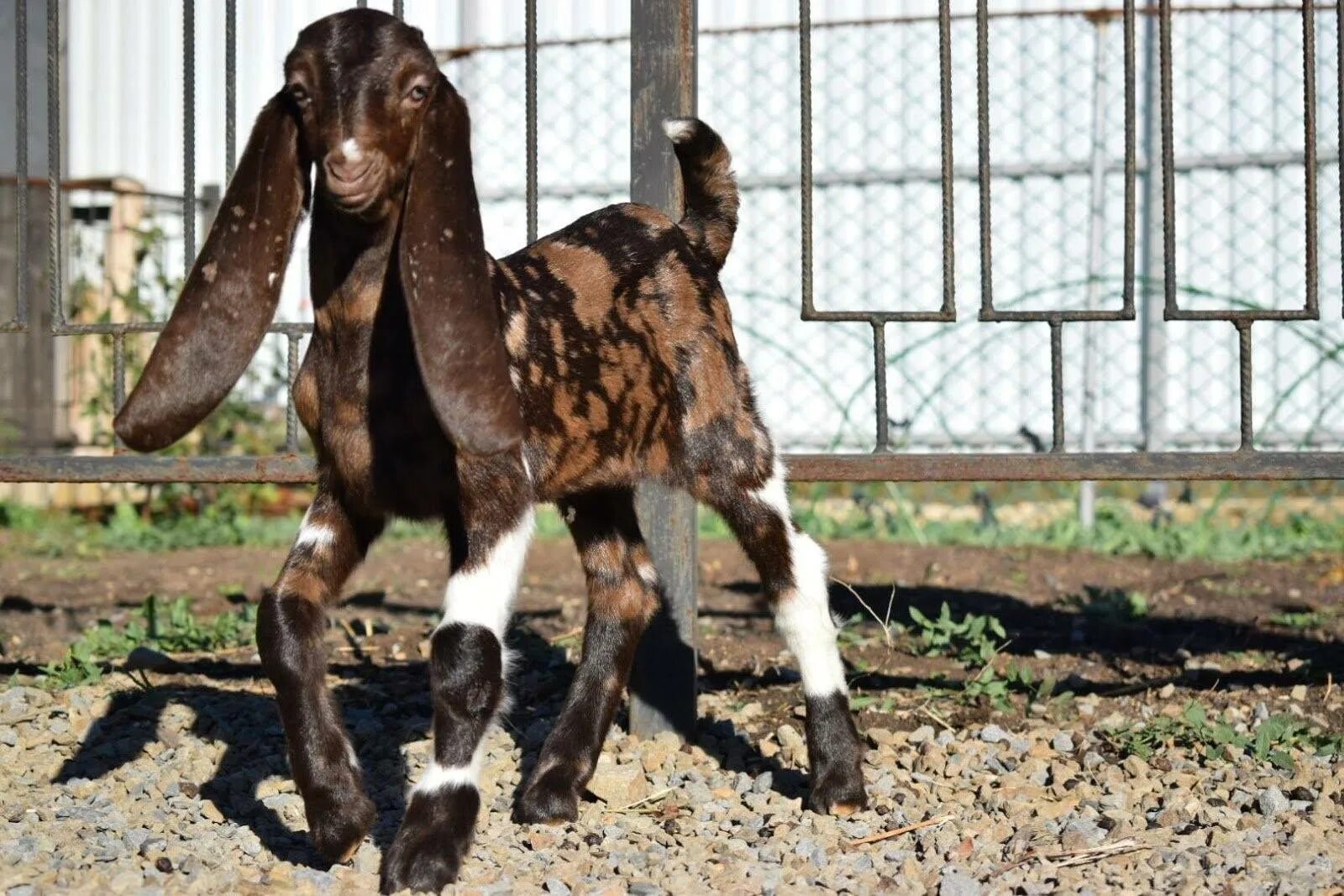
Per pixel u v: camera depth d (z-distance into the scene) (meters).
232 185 3.18
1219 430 9.39
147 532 8.51
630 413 3.77
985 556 7.35
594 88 9.88
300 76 3.06
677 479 3.95
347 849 3.17
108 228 9.81
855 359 9.74
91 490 10.02
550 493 3.67
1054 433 4.23
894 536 8.09
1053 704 4.63
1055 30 9.46
